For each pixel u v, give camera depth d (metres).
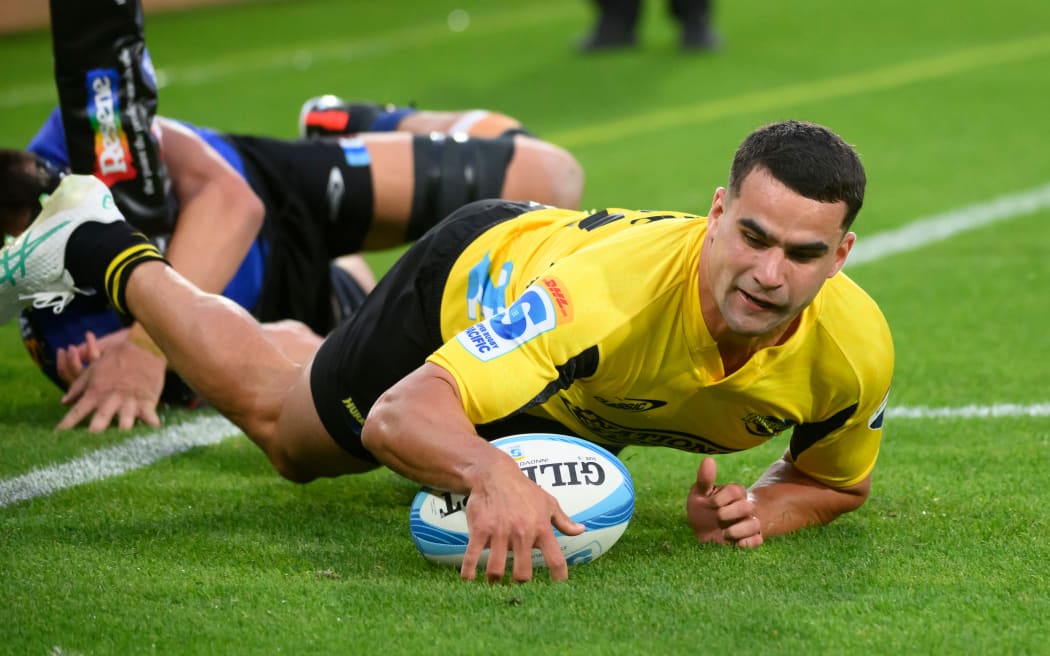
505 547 10.47
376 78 41.84
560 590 10.67
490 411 10.79
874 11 53.06
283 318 18.48
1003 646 10.00
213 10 53.25
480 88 40.66
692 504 12.38
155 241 16.89
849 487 12.61
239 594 10.84
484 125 20.45
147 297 13.69
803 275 9.98
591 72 42.91
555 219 12.89
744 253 9.97
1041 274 24.09
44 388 18.47
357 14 53.16
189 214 16.92
